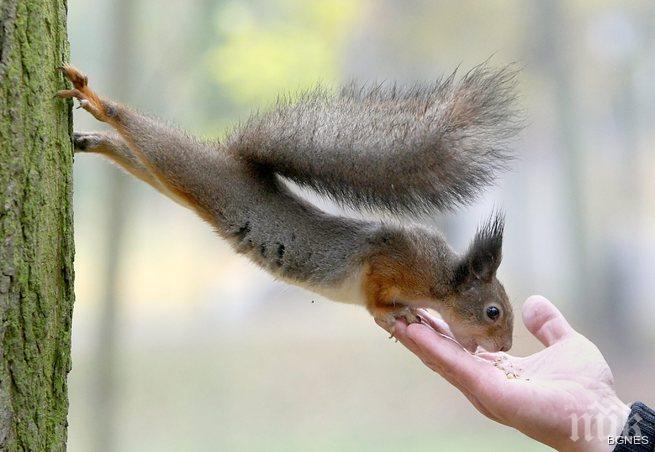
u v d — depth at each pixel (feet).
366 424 54.65
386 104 20.67
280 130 21.38
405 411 56.29
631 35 73.72
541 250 75.61
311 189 21.62
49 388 15.58
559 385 17.30
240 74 58.54
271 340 68.54
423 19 72.08
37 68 15.28
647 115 75.20
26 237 15.05
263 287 75.36
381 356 64.23
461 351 17.85
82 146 21.76
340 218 22.86
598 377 17.58
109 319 49.03
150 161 21.04
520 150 64.64
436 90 20.31
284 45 59.31
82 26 61.05
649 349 69.10
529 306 20.03
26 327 15.08
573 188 73.72
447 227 55.16
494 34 73.20
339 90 21.83
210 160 21.62
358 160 20.53
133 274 77.25
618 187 75.61
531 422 16.51
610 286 73.05
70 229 16.15
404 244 22.66
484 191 20.03
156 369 61.00
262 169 22.24
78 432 49.62
